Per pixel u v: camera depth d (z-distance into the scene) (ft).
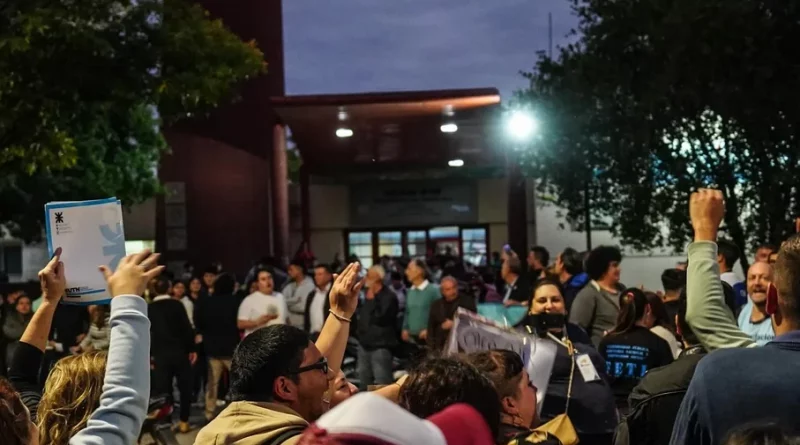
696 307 10.49
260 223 83.15
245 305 37.37
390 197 120.57
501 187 118.52
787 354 8.54
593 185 52.26
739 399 8.41
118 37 38.68
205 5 81.87
